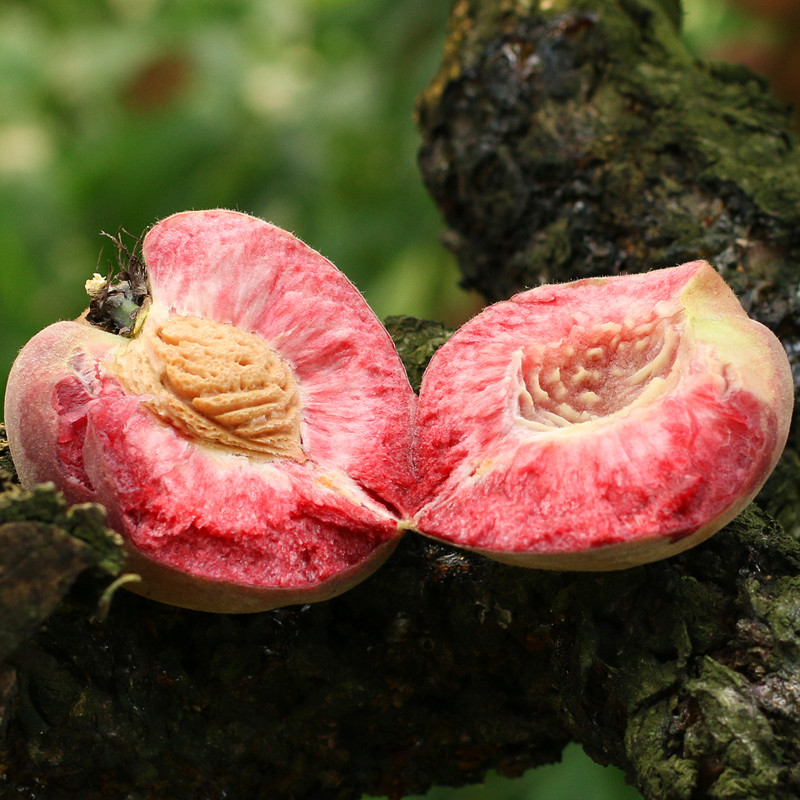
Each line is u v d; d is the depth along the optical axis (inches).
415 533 19.6
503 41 23.7
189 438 18.7
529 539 18.3
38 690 18.5
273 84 30.7
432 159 24.1
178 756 19.1
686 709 18.3
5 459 19.4
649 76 23.3
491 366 19.4
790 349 21.9
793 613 18.5
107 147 29.2
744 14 28.5
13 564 17.5
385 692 19.6
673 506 18.1
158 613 19.1
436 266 28.0
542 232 23.2
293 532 18.7
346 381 19.6
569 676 19.1
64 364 18.7
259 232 19.7
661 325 19.1
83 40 31.3
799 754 18.0
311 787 19.9
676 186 22.6
